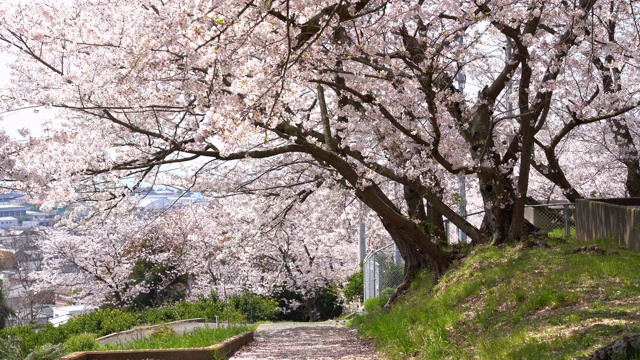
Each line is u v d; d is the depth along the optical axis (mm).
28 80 11016
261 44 8234
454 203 16609
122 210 14047
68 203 11547
